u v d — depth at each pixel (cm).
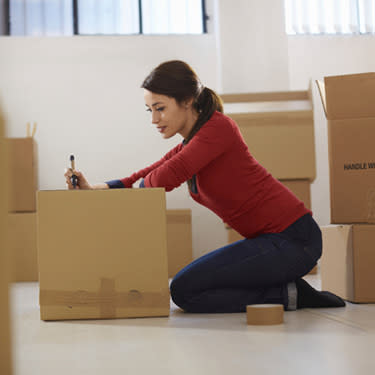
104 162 454
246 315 167
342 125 216
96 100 455
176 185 182
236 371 103
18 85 451
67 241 175
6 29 458
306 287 190
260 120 354
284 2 437
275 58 434
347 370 102
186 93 186
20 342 139
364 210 211
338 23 473
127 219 176
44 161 449
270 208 188
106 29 467
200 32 473
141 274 176
